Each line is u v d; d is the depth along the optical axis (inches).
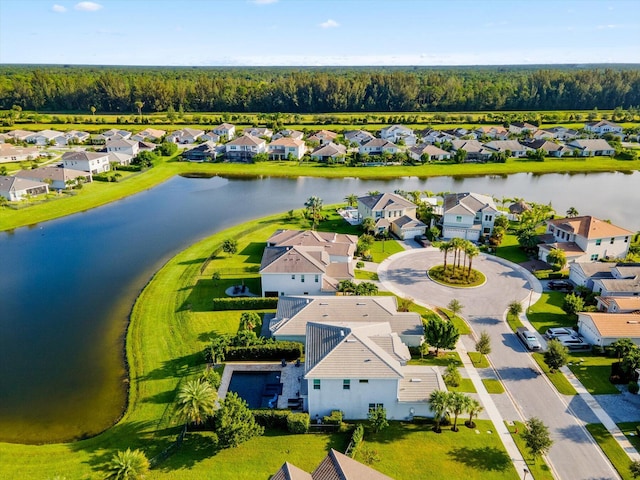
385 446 1581.0
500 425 1678.2
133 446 1600.6
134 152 6476.4
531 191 5000.0
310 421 1700.3
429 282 2800.2
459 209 3457.2
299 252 2623.0
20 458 1552.7
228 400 1617.9
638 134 7672.2
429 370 1830.7
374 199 3715.6
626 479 1456.7
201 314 2436.0
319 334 1873.8
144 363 2063.2
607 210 4293.8
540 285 2770.7
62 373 2036.2
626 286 2524.6
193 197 4813.0
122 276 2952.8
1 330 2357.3
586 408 1768.0
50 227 3885.3
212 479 1446.9
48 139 7130.9
